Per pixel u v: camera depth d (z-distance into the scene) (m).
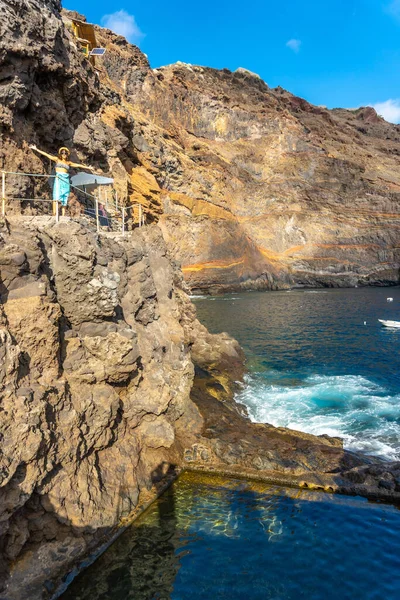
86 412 8.95
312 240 80.62
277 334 32.81
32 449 6.98
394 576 7.73
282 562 8.05
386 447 13.46
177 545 8.48
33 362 8.15
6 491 6.72
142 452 11.05
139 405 11.07
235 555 8.24
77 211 15.31
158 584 7.42
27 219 10.05
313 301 55.78
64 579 7.37
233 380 20.06
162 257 16.53
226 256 69.56
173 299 16.34
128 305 12.38
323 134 103.44
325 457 12.20
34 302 8.16
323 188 85.06
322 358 25.33
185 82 91.38
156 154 63.72
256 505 10.01
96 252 10.11
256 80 114.38
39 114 12.73
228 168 82.88
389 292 68.62
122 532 8.76
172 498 10.22
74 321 9.82
